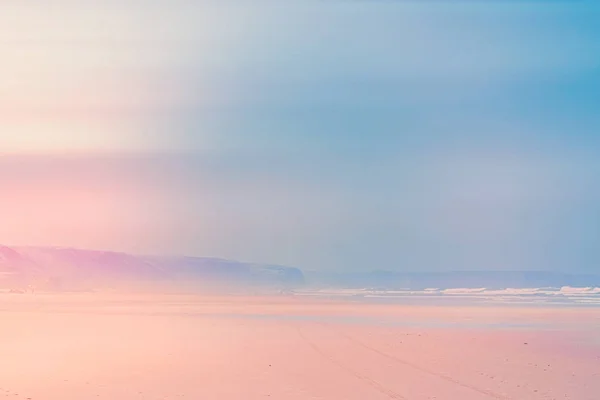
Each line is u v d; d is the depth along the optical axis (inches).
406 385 1298.0
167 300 5378.9
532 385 1309.1
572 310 4040.4
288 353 1797.5
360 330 2532.0
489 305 4766.2
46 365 1524.4
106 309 3828.7
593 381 1362.0
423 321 3026.6
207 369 1489.9
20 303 4434.1
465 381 1344.7
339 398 1169.4
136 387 1259.8
